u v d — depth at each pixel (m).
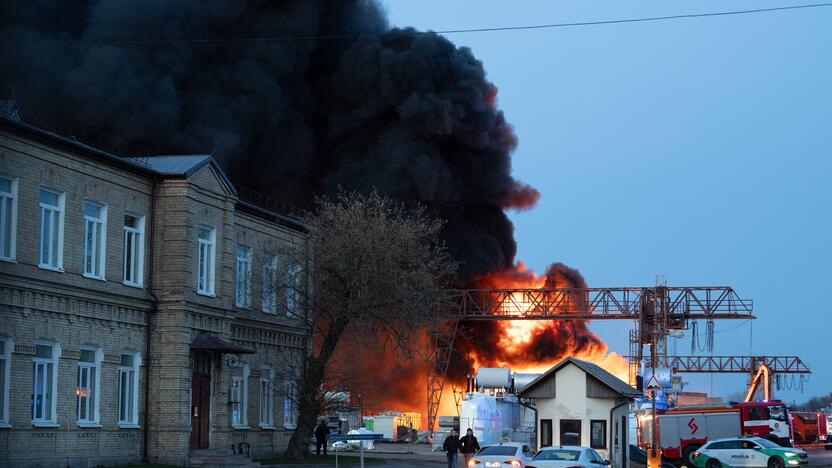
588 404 40.44
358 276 43.44
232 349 37.88
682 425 57.41
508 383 67.25
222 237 40.19
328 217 46.44
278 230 46.56
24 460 30.06
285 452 44.91
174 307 36.69
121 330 35.16
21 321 30.22
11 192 30.02
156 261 37.06
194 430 38.12
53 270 31.64
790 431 62.66
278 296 45.59
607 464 32.09
